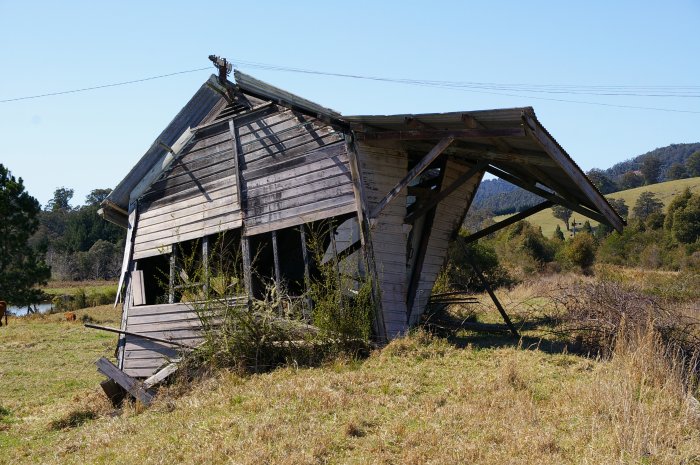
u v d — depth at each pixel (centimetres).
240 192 1602
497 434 834
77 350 2316
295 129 1561
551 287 2442
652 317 1204
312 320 1425
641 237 5278
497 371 1130
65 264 7969
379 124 1418
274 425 916
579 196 1612
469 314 1917
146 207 1762
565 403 941
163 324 1591
